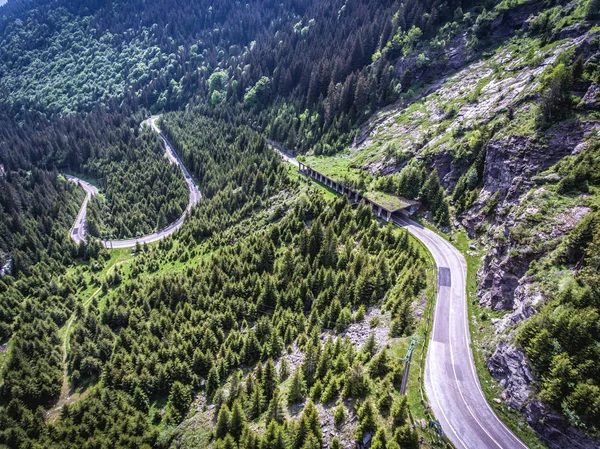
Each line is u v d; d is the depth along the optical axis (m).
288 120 179.38
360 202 98.69
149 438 64.06
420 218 94.44
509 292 56.88
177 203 165.12
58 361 89.31
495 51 125.06
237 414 52.66
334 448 42.56
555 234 53.75
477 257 75.50
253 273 90.50
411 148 113.19
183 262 122.75
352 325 65.06
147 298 98.69
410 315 59.50
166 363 74.19
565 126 69.81
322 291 76.38
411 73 145.75
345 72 173.25
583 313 40.28
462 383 48.69
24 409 74.38
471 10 149.62
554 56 93.69
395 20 170.50
